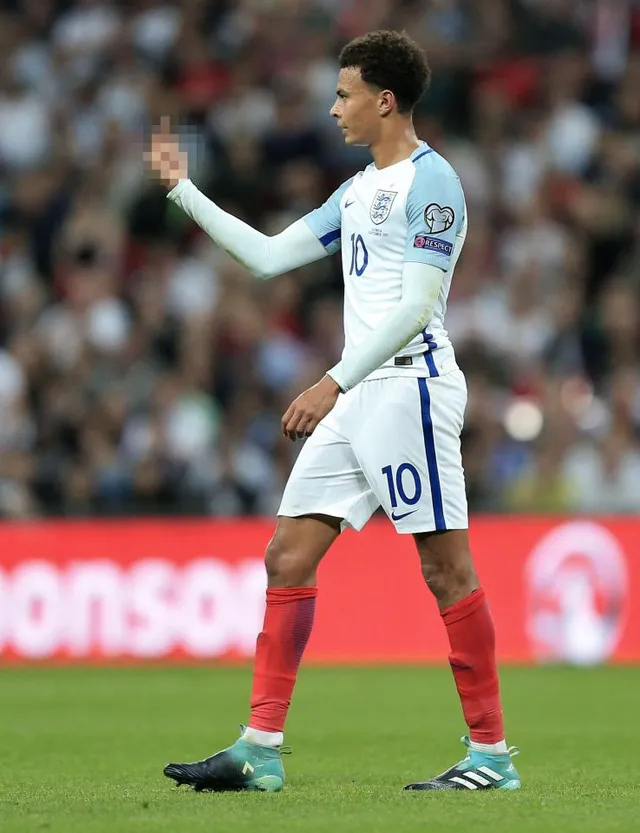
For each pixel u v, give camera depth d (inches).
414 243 737.6
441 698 1337.4
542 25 2519.7
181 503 1779.0
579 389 1911.9
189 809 671.8
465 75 2445.9
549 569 1642.5
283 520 763.4
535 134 2365.9
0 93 2508.6
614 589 1622.8
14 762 924.0
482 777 757.3
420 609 1658.5
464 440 1856.5
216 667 1621.6
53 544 1686.8
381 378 754.2
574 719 1178.6
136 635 1664.6
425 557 765.9
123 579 1673.2
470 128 2423.7
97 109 2455.7
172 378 1971.0
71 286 2119.8
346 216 765.3
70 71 2534.5
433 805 685.9
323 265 2208.4
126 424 1895.9
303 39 2491.4
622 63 2477.9
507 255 2204.7
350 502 761.0
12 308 2116.1
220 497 1801.2
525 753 973.8
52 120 2454.5
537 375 2003.0
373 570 1672.0
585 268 2266.2
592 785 788.0
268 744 751.1
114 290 2138.3
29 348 2026.3
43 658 1672.0
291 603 757.9
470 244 2197.3
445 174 744.3
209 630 1652.3
